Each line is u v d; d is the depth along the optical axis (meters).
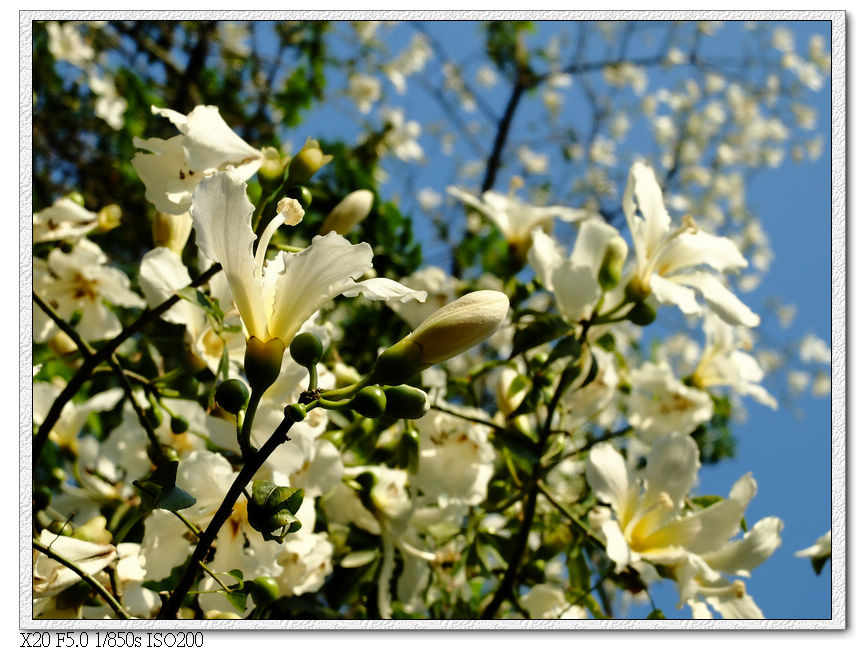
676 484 2.31
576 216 3.00
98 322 2.49
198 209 1.32
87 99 5.26
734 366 3.04
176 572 1.88
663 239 2.38
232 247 1.33
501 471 2.90
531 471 2.63
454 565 2.87
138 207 4.88
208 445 2.34
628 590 2.30
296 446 1.93
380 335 3.29
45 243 2.50
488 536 2.77
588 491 2.73
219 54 5.86
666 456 2.33
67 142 5.18
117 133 4.93
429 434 2.67
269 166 1.93
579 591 2.56
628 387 3.03
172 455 2.08
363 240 3.34
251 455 1.35
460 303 1.43
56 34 4.96
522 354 2.54
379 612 2.63
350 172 3.40
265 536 1.34
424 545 2.70
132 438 2.44
